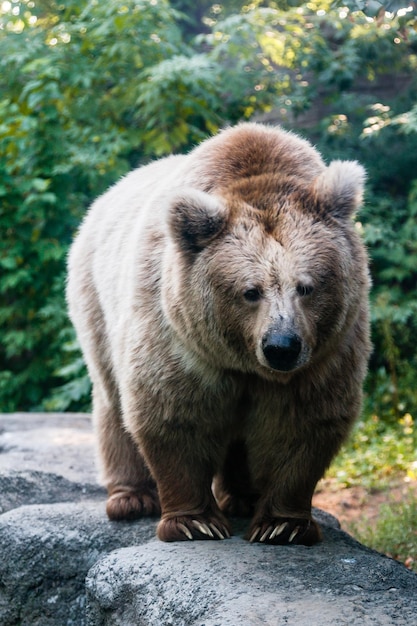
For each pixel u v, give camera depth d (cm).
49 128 1670
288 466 740
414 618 569
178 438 734
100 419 893
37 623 793
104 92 1761
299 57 1628
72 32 1667
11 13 1769
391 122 1521
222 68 1616
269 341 632
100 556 775
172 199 686
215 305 680
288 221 682
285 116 1772
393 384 1536
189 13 1925
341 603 591
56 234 1709
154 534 786
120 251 840
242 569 654
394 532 1038
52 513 851
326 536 768
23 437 1245
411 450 1347
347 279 691
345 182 701
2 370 1853
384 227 1661
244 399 739
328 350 696
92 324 898
